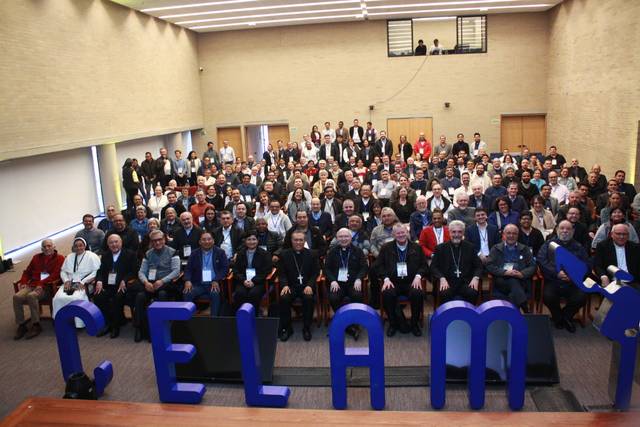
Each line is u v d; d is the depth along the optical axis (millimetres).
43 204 12273
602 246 6348
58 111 11484
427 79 18250
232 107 19328
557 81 16844
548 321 5086
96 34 13000
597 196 10141
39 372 5750
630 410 4098
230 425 3562
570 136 15844
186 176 15609
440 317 4188
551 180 10188
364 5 15633
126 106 14352
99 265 7043
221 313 6598
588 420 3400
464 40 17938
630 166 12062
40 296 6793
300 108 18953
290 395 4988
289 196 10086
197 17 16250
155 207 10719
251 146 20031
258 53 18844
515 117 18250
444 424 3434
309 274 6461
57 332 4750
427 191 10188
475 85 18109
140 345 6348
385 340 6117
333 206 9273
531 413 3520
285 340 6238
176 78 17453
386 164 13281
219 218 7977
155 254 6770
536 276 6285
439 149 16297
